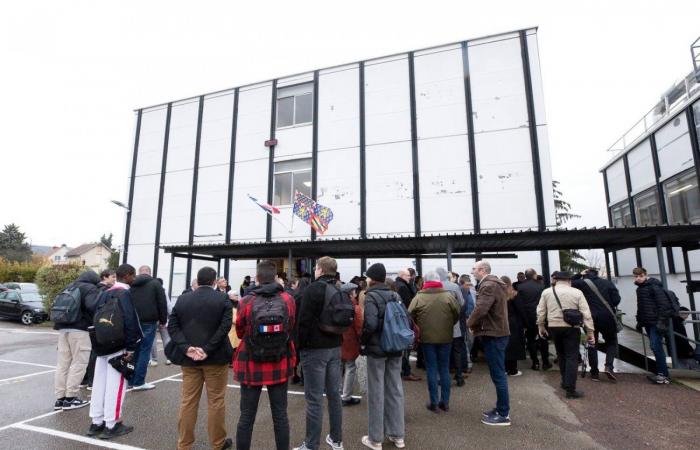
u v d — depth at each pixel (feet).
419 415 14.34
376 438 11.48
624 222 43.09
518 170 34.19
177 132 48.01
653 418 13.91
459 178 35.83
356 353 15.34
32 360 24.98
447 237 23.45
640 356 23.49
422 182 36.96
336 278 12.01
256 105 45.16
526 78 35.14
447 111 37.11
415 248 28.40
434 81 38.01
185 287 44.27
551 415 14.26
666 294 18.72
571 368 16.10
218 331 10.98
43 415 14.75
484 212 34.63
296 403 15.88
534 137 34.19
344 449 11.63
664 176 34.58
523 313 20.72
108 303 13.00
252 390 10.16
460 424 13.48
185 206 46.06
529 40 35.55
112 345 12.60
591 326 16.03
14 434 12.92
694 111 30.45
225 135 45.83
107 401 12.65
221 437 11.27
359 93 40.63
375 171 38.75
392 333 11.51
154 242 46.62
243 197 43.86
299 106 43.68
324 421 14.12
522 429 13.03
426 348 14.85
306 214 37.09
